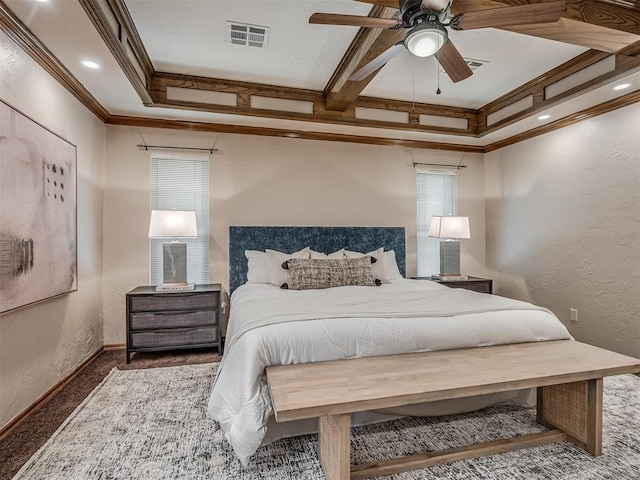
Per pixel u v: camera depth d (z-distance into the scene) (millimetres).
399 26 1893
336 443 1524
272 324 1958
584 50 2893
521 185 4227
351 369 1801
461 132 4230
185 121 3746
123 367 3092
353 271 3459
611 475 1682
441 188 4711
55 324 2576
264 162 4043
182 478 1661
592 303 3389
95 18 2004
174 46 2818
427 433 2061
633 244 3031
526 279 4160
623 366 1844
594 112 3326
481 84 3561
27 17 1974
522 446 1883
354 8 2346
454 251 4391
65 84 2703
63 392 2582
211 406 1936
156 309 3275
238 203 3969
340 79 3258
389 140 4422
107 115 3514
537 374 1732
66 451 1850
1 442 1931
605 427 2082
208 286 3633
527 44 2801
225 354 2059
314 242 4090
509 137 4309
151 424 2127
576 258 3551
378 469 1680
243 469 1731
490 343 2164
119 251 3654
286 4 2312
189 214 3475
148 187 3740
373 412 2086
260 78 3422
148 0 2262
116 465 1742
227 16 2434
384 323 2070
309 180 4184
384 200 4445
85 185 3137
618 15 2193
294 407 1407
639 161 2982
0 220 1912
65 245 2686
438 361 1908
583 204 3475
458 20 1786
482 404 2295
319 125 3881
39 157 2311
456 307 2363
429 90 3709
